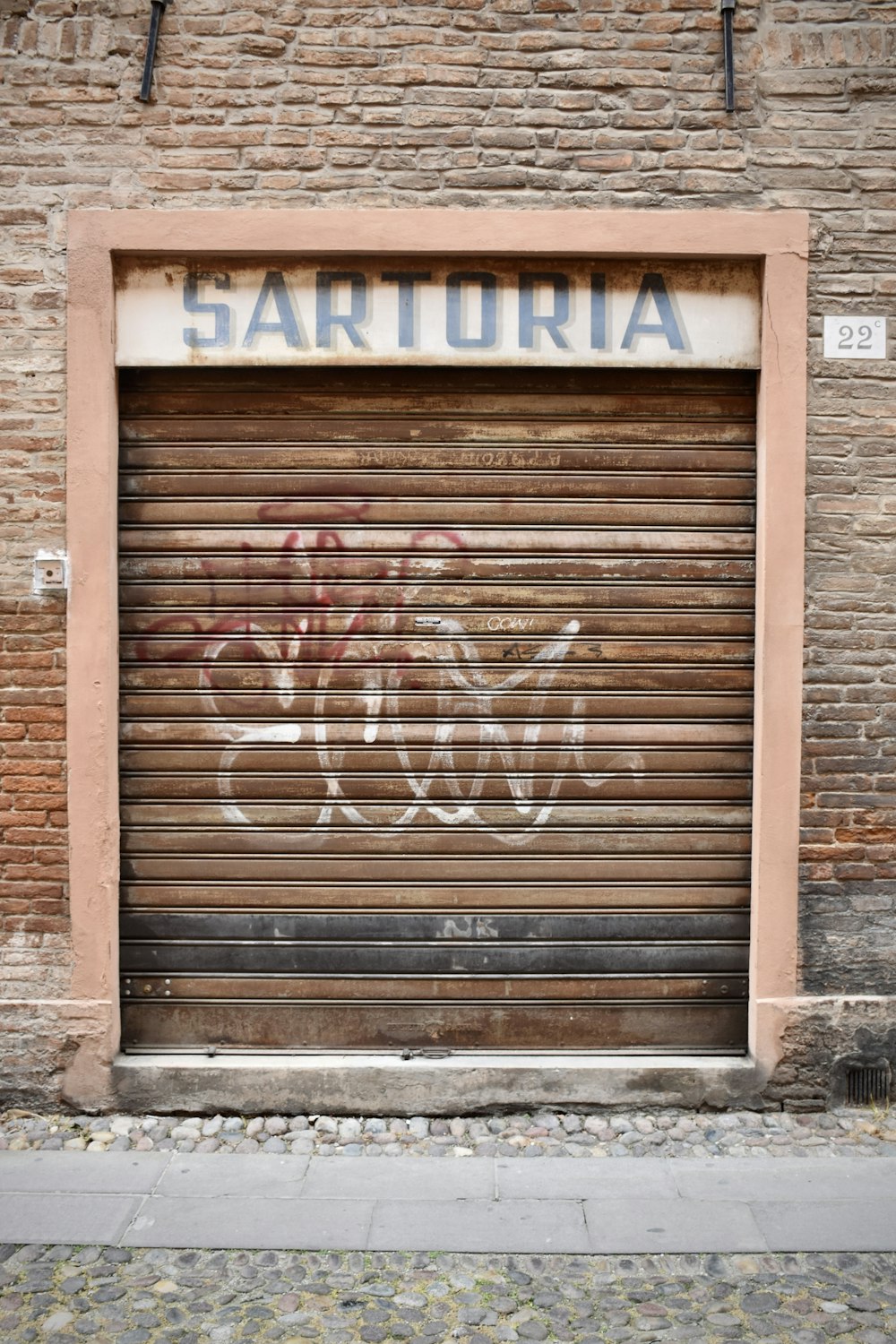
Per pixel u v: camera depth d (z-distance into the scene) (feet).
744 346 16.26
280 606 16.48
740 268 16.22
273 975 16.51
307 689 16.49
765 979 16.28
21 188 15.87
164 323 16.11
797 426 16.06
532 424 16.39
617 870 16.55
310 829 16.49
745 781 16.55
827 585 16.24
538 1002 16.55
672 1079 16.26
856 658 16.26
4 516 16.06
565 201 15.92
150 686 16.44
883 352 16.10
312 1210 13.91
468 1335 11.67
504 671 16.51
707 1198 14.19
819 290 16.05
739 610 16.52
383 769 16.49
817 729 16.28
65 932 16.22
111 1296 12.25
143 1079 16.11
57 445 16.05
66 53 15.81
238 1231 13.43
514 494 16.43
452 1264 12.85
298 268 16.10
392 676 16.49
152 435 16.37
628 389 16.39
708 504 16.48
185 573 16.43
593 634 16.51
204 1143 15.51
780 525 16.11
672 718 16.56
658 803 16.56
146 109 15.85
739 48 15.93
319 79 15.84
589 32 15.89
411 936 16.55
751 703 16.51
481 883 16.55
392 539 16.42
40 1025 16.12
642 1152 15.35
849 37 15.93
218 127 15.84
